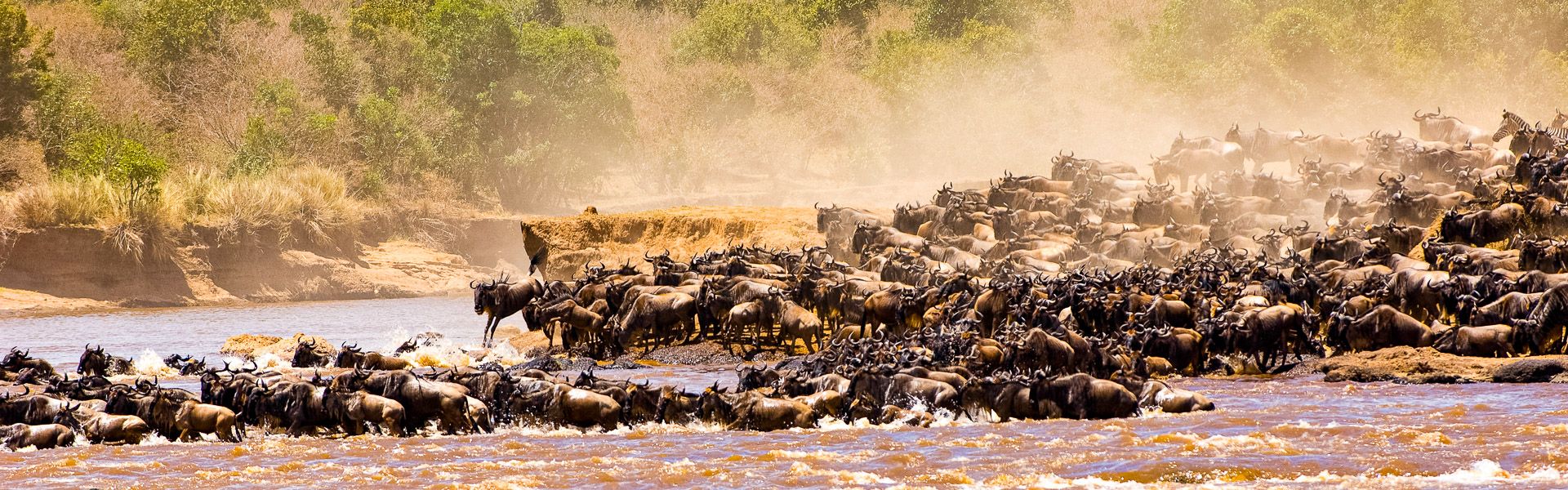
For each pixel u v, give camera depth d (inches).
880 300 5310.0
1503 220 5428.2
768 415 3590.1
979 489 2679.6
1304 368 4493.1
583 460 3107.8
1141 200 6919.3
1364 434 3129.9
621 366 5344.5
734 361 5324.8
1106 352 4242.1
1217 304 4891.7
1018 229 7037.4
